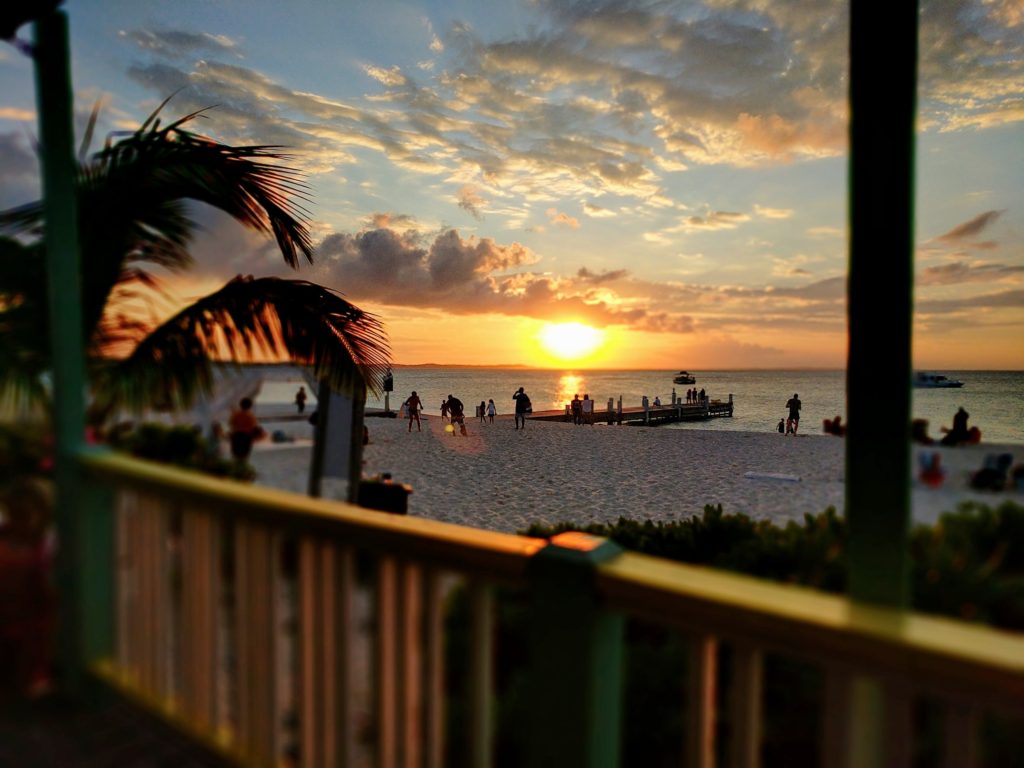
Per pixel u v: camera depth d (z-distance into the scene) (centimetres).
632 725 197
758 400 6625
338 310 397
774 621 94
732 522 276
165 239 366
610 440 2180
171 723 214
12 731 220
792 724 173
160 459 314
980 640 81
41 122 240
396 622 152
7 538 256
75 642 246
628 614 116
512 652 257
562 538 128
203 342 348
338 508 164
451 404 2381
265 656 182
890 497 106
